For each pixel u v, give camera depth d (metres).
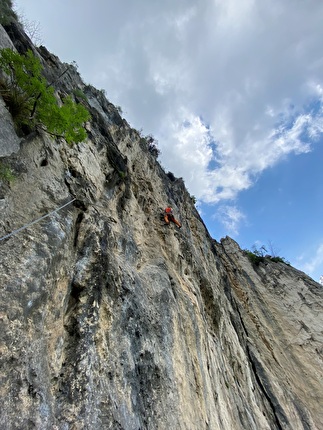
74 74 16.73
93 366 5.50
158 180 19.66
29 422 4.02
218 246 33.66
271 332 25.66
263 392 18.31
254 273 32.22
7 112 6.76
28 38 11.41
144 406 6.34
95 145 11.79
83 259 7.00
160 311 9.09
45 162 7.81
